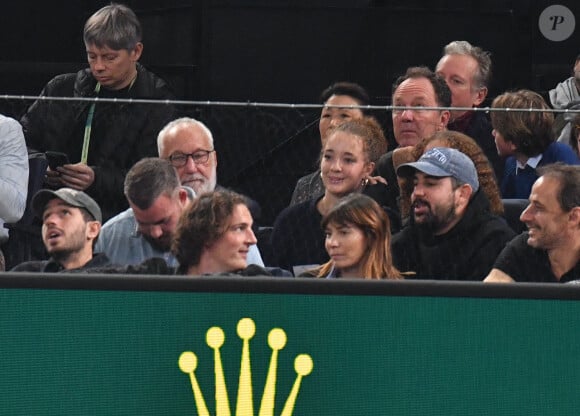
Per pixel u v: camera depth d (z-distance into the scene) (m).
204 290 20.72
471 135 28.25
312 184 26.02
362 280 20.78
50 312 20.66
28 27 32.16
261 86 32.00
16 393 20.66
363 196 22.95
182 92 31.80
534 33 33.00
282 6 31.91
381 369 20.81
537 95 26.97
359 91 27.45
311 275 23.56
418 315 20.81
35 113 27.36
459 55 29.59
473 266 23.64
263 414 20.80
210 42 31.80
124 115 27.22
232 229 22.38
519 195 26.89
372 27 32.16
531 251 23.03
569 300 20.91
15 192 25.75
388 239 22.92
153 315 20.70
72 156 27.27
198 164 25.61
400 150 25.14
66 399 20.69
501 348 20.89
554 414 20.97
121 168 27.14
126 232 24.12
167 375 20.75
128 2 32.22
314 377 20.78
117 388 20.72
